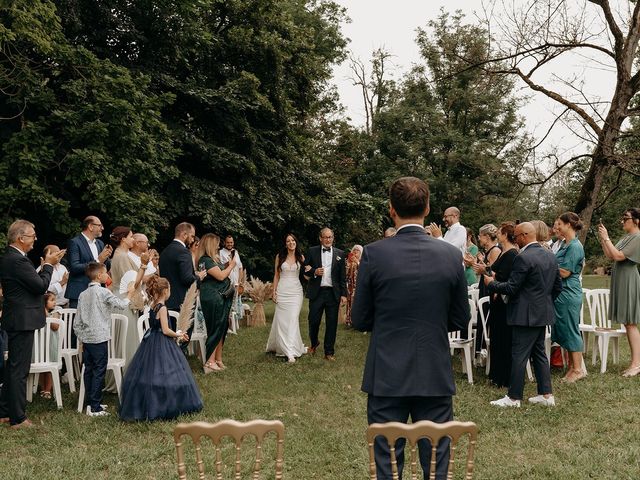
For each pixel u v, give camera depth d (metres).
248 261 17.42
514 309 5.91
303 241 18.50
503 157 30.39
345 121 29.64
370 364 3.05
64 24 12.88
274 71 16.97
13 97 11.21
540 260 5.83
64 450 4.89
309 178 18.38
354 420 5.70
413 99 30.83
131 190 12.16
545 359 6.04
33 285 5.47
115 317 6.63
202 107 15.88
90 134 11.17
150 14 14.25
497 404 6.03
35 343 6.33
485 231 7.95
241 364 8.55
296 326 9.01
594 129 13.62
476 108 30.14
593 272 32.69
